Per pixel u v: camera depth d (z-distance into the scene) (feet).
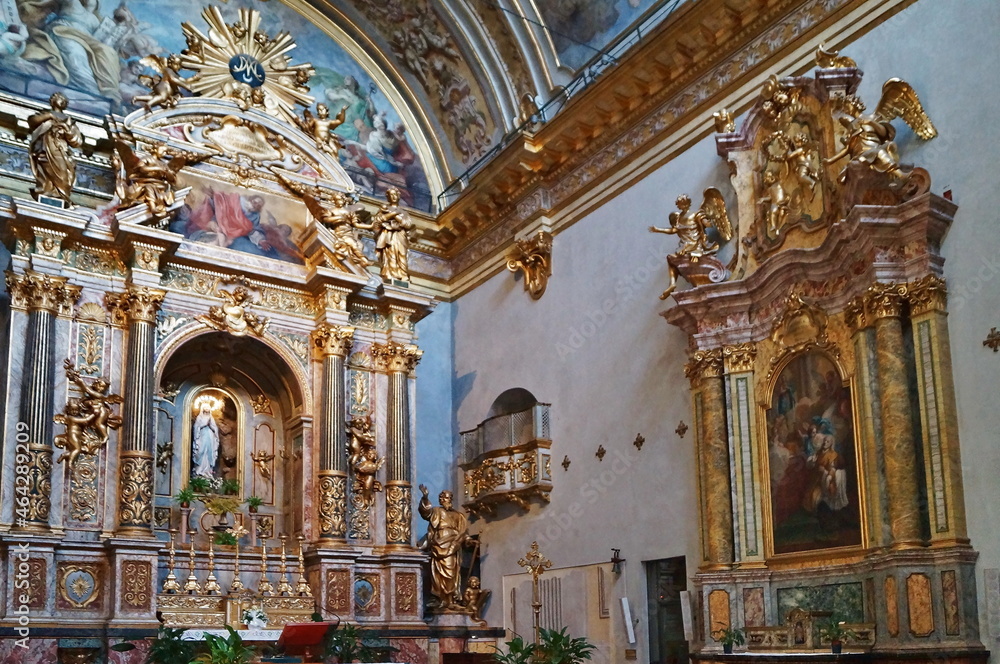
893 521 41.75
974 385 41.04
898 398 42.45
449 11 71.77
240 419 65.31
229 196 64.39
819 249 46.93
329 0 76.18
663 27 56.24
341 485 62.39
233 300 63.05
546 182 67.36
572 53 66.90
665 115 59.21
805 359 48.24
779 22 52.85
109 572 53.57
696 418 52.19
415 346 68.54
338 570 60.80
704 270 52.80
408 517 64.90
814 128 49.11
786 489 48.14
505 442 66.64
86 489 55.16
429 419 73.20
